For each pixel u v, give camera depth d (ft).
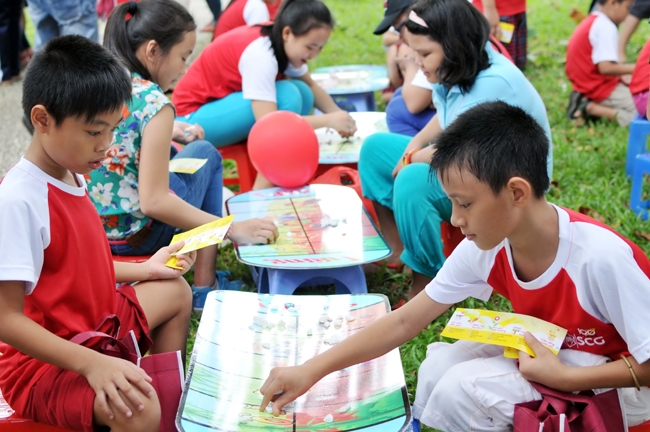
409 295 9.59
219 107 12.55
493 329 5.98
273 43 12.28
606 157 14.28
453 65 8.77
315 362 6.03
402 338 6.30
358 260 8.36
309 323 7.02
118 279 7.09
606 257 5.46
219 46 12.67
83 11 18.61
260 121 10.66
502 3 19.29
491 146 5.39
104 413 5.58
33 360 5.99
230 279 10.57
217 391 6.05
